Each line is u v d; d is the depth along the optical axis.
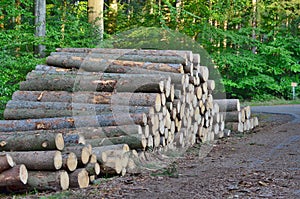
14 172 5.62
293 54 27.17
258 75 25.53
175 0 21.39
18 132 6.80
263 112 17.30
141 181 6.22
